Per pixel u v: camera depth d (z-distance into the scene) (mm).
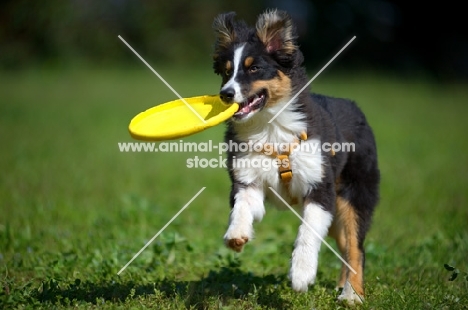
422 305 6582
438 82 31531
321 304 6723
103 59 32875
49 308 6246
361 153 7695
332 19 34250
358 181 7645
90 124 20109
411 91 28484
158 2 33938
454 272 7254
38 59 32250
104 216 10383
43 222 9930
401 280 7605
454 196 12156
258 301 6691
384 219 10617
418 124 21250
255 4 34969
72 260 7949
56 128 19359
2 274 7469
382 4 34312
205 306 6469
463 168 14961
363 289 7219
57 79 29484
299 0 35094
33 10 31969
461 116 23016
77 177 13461
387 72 33094
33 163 14672
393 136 19125
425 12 33750
